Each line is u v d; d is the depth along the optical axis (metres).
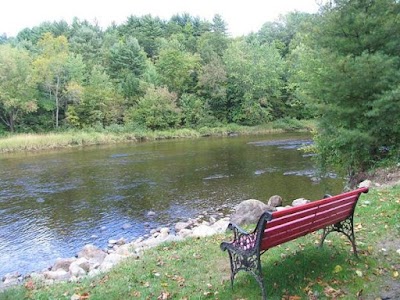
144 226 11.70
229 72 56.53
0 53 45.72
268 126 51.78
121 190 16.56
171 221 12.09
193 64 58.62
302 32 13.66
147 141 42.06
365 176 12.16
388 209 7.17
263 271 4.84
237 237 4.77
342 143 11.73
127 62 61.41
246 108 53.56
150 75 56.72
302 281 4.53
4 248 10.18
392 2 11.99
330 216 4.77
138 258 6.49
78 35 77.88
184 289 4.68
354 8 12.30
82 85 51.12
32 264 9.03
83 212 13.40
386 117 11.20
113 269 5.93
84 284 5.36
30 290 5.41
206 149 31.00
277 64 57.19
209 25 87.69
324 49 12.31
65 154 30.38
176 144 37.03
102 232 11.27
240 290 4.44
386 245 5.55
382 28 11.59
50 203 14.68
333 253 5.29
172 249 6.88
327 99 12.25
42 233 11.34
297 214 4.14
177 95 54.94
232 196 14.77
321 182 16.28
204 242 7.00
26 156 29.70
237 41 61.94
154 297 4.53
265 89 55.28
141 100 50.41
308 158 23.30
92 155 28.97
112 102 50.88
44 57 50.12
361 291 4.21
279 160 23.06
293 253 5.40
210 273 5.16
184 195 15.29
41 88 49.72
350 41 12.27
